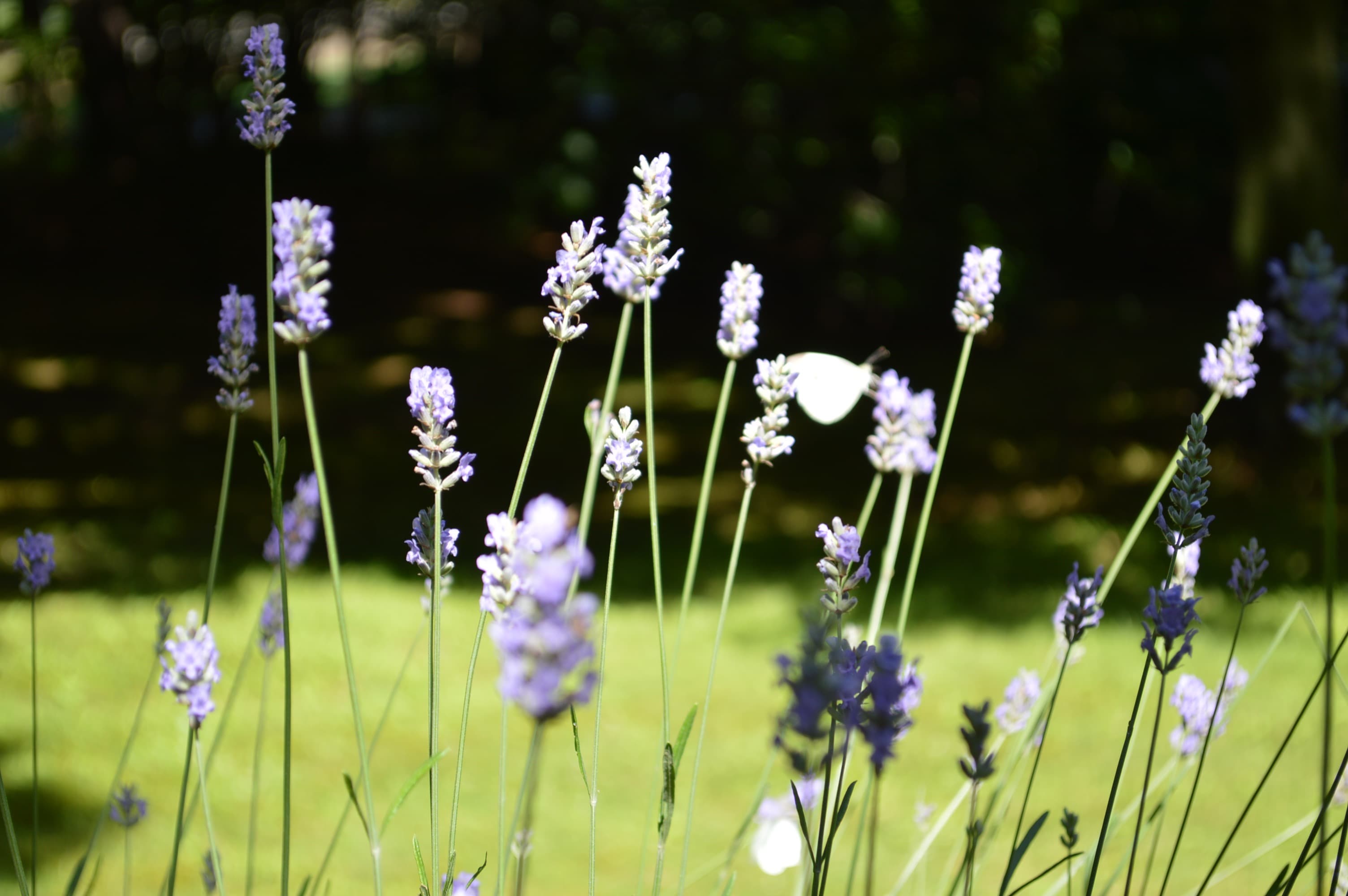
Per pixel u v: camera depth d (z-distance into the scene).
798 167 11.76
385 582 6.80
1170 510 1.19
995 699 5.20
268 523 8.09
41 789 4.10
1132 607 6.53
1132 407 11.45
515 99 12.71
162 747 4.54
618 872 3.69
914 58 11.40
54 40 18.47
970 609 6.59
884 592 1.79
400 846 3.89
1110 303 16.50
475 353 13.48
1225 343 1.63
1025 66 11.55
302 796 4.24
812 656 0.82
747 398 11.77
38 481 8.93
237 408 1.44
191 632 1.31
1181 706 1.71
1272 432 9.05
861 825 1.48
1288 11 8.79
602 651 1.24
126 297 15.67
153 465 9.45
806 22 11.52
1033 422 11.00
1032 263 12.20
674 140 12.22
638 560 7.62
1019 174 11.78
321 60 21.20
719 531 8.30
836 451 10.34
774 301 12.88
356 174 18.48
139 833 3.88
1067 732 4.75
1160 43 13.16
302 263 1.09
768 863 1.78
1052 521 8.49
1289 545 7.50
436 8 16.55
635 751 4.71
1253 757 4.43
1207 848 3.56
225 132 18.17
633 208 1.39
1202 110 13.83
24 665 5.30
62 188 18.02
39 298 15.32
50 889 3.40
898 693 0.96
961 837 1.74
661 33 11.93
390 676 5.40
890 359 12.53
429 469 1.21
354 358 13.14
